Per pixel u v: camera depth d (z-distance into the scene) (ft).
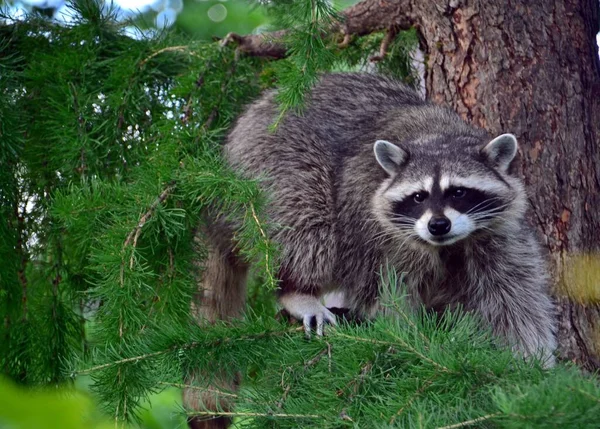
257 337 15.46
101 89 20.98
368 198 20.21
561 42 20.47
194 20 31.99
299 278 20.44
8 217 19.74
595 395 10.52
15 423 5.58
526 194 20.08
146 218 16.11
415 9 21.68
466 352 13.51
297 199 20.62
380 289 19.89
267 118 21.17
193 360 15.11
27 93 21.30
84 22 21.90
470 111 21.04
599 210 20.15
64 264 20.12
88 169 19.92
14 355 19.45
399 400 12.79
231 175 16.72
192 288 16.98
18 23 22.38
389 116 21.42
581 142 20.17
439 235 18.78
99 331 15.33
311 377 14.23
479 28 20.81
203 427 19.66
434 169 19.45
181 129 18.48
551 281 19.92
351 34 22.39
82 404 6.08
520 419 10.32
